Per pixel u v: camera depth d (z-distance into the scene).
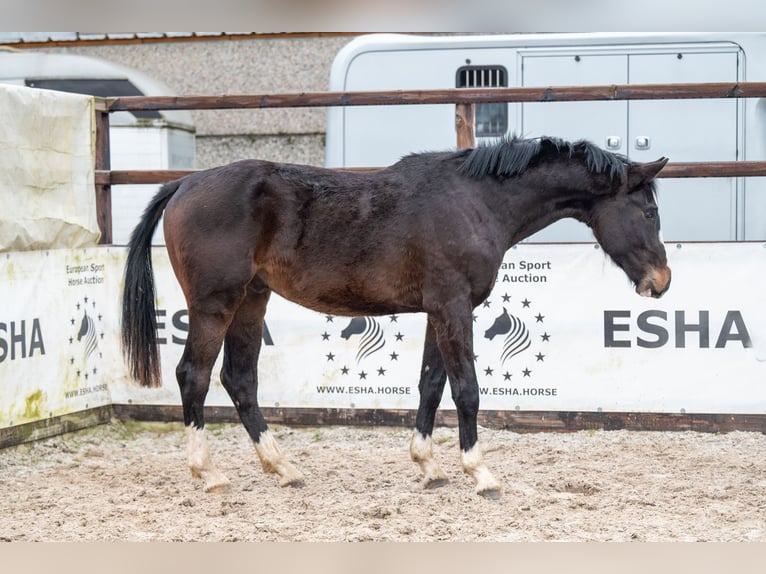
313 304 5.34
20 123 6.21
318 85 12.97
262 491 5.39
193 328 5.20
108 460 6.32
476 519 4.71
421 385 5.49
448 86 9.16
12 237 6.09
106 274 7.18
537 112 8.94
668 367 6.63
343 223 5.16
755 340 6.53
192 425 5.28
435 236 5.12
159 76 13.16
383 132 9.22
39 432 6.39
